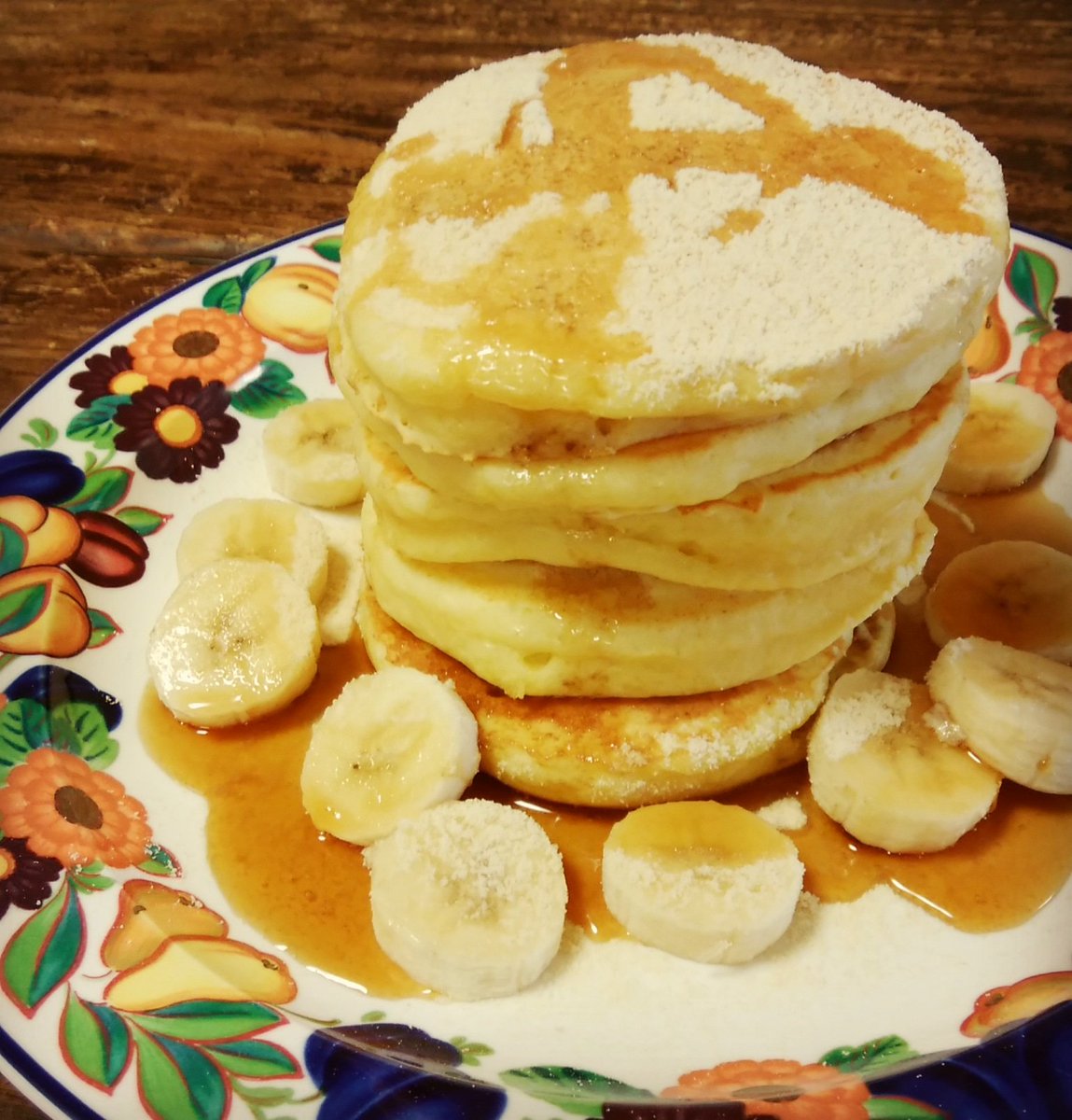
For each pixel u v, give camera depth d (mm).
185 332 293
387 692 218
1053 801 218
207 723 230
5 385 301
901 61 385
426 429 183
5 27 422
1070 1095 165
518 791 221
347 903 205
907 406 188
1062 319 293
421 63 399
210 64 404
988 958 197
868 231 187
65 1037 170
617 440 178
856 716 217
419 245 191
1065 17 402
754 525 186
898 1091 166
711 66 224
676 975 196
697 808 207
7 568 245
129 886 198
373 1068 169
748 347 170
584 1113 165
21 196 356
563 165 200
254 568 243
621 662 205
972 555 255
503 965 187
